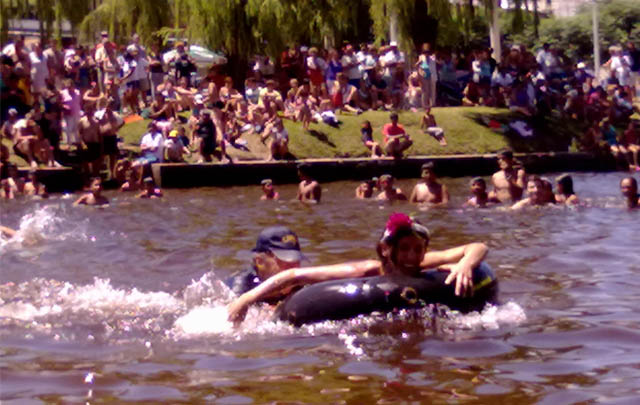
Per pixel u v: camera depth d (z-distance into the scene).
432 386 4.50
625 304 6.46
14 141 20.78
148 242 10.99
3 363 5.15
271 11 25.97
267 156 23.45
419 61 26.77
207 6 25.86
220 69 25.25
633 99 31.77
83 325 6.11
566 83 29.48
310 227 12.48
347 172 23.12
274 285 6.11
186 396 4.45
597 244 9.82
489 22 30.67
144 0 27.70
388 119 25.88
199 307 6.59
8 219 14.50
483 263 6.24
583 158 25.25
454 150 25.39
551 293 6.96
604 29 59.81
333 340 5.46
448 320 5.85
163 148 22.17
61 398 4.46
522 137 26.50
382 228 12.16
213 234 11.80
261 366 4.96
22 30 31.88
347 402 4.26
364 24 31.56
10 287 7.76
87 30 28.58
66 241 11.19
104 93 23.95
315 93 25.88
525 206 14.45
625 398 4.24
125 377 4.82
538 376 4.66
